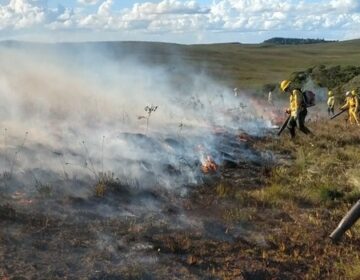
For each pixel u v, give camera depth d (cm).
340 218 766
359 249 666
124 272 555
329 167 1060
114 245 615
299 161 1088
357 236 697
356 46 16962
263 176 982
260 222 734
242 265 602
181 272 571
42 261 562
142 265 575
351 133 1540
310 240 680
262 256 627
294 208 798
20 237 608
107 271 554
